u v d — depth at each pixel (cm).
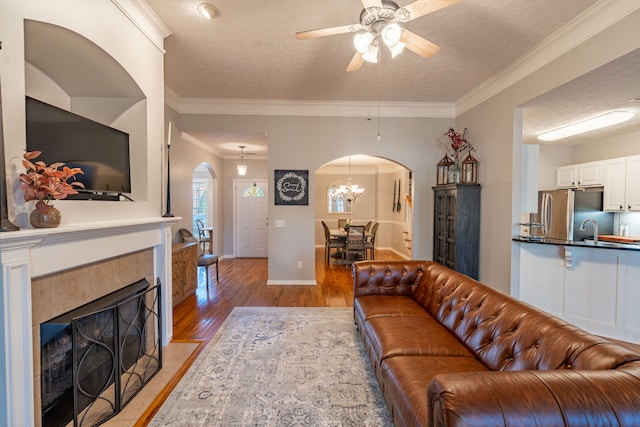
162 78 270
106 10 198
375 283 303
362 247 666
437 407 96
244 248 764
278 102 470
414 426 131
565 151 581
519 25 265
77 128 188
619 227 479
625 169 448
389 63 339
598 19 242
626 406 89
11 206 139
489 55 320
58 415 169
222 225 750
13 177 140
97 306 186
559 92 300
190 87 412
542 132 458
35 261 143
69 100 242
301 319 348
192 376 230
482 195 412
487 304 197
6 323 130
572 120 395
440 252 469
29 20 152
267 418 185
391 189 916
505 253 365
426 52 228
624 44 224
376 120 482
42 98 214
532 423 86
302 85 404
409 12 183
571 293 321
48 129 168
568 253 317
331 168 957
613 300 296
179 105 465
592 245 302
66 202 168
